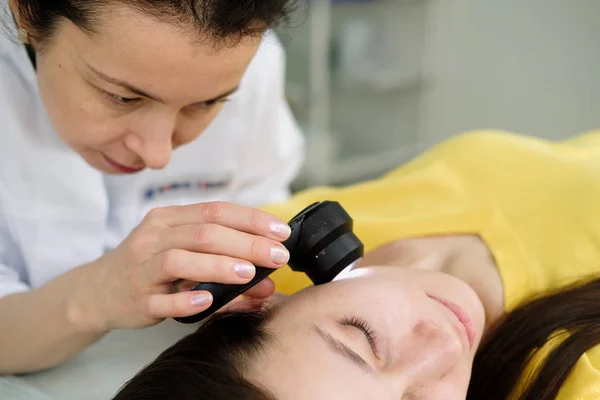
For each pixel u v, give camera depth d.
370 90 2.37
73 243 0.93
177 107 0.63
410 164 1.17
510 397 0.77
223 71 0.60
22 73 0.83
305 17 1.07
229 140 1.05
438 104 2.48
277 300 0.69
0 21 0.67
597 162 1.05
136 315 0.60
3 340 0.72
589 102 2.14
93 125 0.66
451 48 2.39
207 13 0.55
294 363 0.59
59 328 0.67
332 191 1.09
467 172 1.06
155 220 0.60
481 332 0.78
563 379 0.73
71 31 0.59
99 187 0.94
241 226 0.58
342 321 0.64
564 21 2.11
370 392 0.58
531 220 0.96
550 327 0.80
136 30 0.55
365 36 2.25
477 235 0.92
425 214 0.98
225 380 0.57
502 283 0.86
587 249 0.92
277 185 1.23
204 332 0.63
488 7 2.26
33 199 0.89
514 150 1.08
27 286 0.88
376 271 0.74
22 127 0.86
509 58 2.27
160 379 0.58
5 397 0.72
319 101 2.15
